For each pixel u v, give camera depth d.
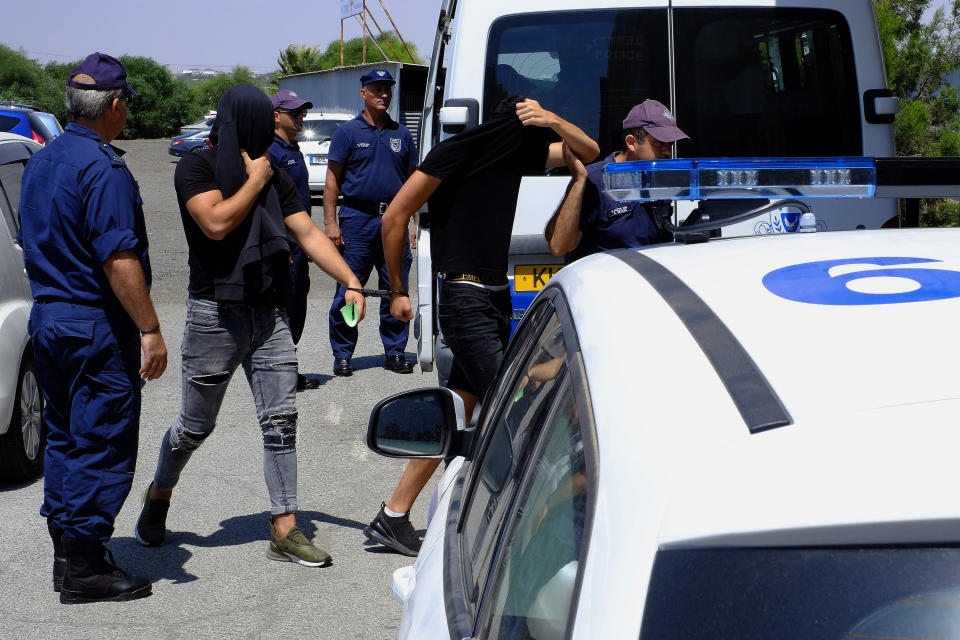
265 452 4.62
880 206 5.12
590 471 1.25
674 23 5.11
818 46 5.26
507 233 4.18
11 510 5.45
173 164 33.81
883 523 0.96
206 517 5.26
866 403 1.09
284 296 4.52
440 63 7.23
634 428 1.19
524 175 4.59
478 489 2.14
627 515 1.08
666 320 1.41
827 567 0.99
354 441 6.57
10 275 5.77
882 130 5.31
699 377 1.22
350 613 4.17
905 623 0.96
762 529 0.98
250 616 4.14
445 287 4.21
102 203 3.95
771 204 2.54
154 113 70.19
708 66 5.15
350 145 7.79
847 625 0.96
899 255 1.62
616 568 1.05
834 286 1.43
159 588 4.41
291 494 4.65
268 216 4.35
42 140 14.65
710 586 0.99
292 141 7.80
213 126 4.36
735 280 1.53
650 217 4.18
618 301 1.57
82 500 4.14
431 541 2.37
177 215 20.11
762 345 1.26
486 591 1.62
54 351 4.06
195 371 4.43
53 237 4.01
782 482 1.01
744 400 1.14
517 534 1.57
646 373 1.28
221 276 4.31
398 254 4.39
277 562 4.68
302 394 7.71
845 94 5.28
